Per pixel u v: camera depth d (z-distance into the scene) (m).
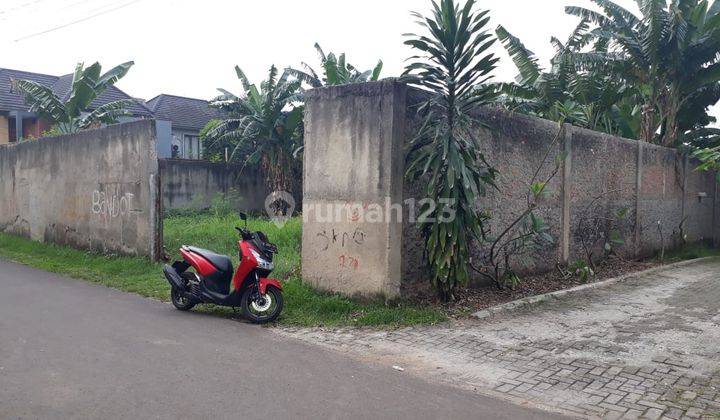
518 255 9.15
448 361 5.43
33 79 25.22
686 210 14.95
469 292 8.09
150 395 4.31
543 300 8.09
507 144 8.79
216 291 7.07
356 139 7.29
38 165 13.44
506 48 13.64
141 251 10.27
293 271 8.68
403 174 7.14
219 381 4.65
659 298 8.59
